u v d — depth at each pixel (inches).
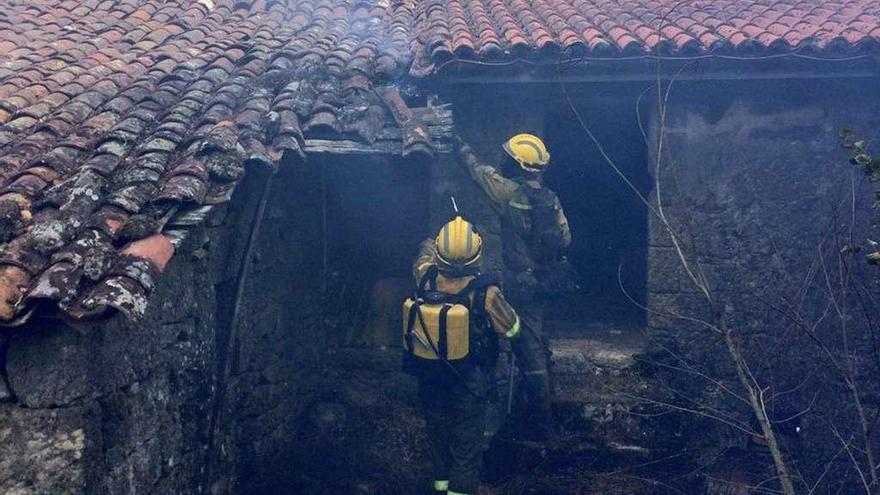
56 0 231.3
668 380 197.8
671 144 196.4
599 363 202.8
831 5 204.4
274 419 188.2
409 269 230.1
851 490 189.2
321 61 191.5
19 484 98.7
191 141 138.4
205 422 147.3
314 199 219.1
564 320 250.4
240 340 165.6
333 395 220.1
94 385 107.3
